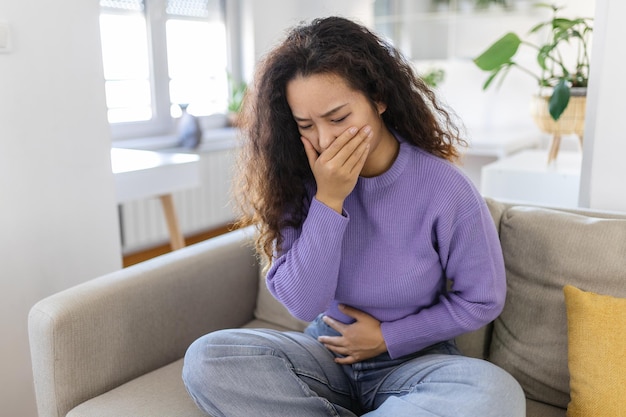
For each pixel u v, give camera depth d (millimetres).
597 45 1297
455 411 825
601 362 959
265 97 982
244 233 1517
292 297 1021
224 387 951
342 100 906
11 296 1576
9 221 1550
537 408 1091
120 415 1058
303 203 1091
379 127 992
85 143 1724
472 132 3580
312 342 1118
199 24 3705
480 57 2113
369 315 1083
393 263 1031
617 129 1293
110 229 1834
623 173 1305
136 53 3365
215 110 3910
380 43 989
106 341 1175
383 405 912
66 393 1122
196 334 1368
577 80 2041
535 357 1099
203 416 1050
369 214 1029
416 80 1041
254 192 1096
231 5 3867
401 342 1035
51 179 1643
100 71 1741
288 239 1098
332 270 997
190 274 1346
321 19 981
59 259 1689
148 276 1269
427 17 3805
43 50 1581
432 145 1042
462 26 3779
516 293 1152
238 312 1480
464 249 1011
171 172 2197
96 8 1711
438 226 1002
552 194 2113
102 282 1215
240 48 3969
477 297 1016
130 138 3375
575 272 1087
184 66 3656
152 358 1271
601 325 979
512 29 3584
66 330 1108
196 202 3498
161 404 1095
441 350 1087
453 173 1004
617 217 1171
